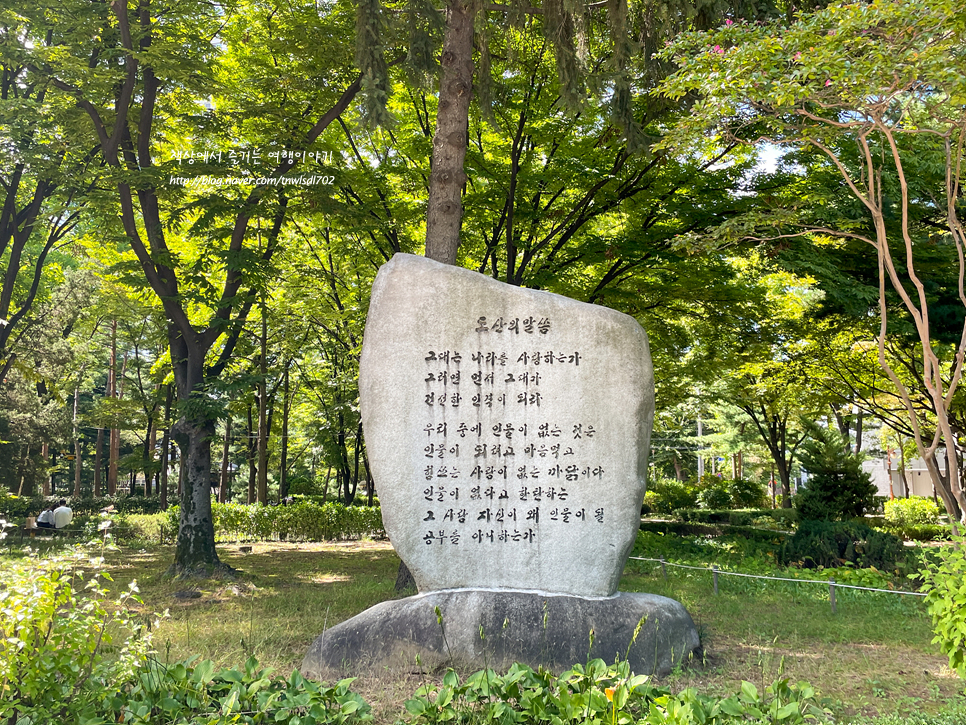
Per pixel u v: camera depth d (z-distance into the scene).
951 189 6.91
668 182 12.52
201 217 12.05
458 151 10.12
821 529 12.82
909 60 5.95
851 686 6.00
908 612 9.15
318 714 4.16
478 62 12.34
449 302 7.11
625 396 6.96
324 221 14.32
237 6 13.10
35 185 16.81
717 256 12.70
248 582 11.31
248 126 12.68
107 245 16.95
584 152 12.53
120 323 28.06
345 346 20.61
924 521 24.50
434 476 6.93
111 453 31.14
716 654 6.96
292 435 29.06
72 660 4.33
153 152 14.36
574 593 6.73
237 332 12.80
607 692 4.00
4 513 22.00
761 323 15.73
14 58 11.41
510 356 7.04
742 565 12.89
